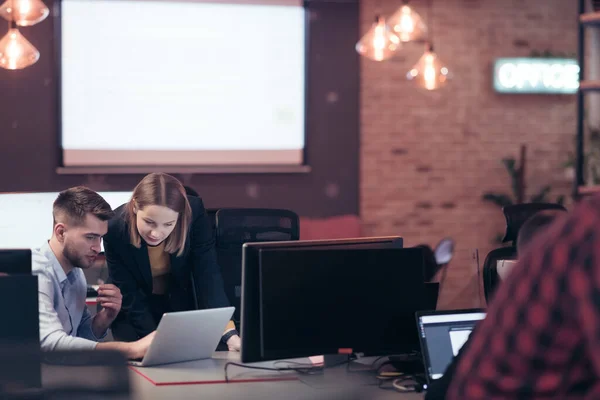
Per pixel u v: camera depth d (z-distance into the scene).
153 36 6.39
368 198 6.93
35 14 4.10
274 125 6.66
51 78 6.20
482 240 7.20
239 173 6.58
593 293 1.01
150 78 6.40
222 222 3.44
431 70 5.24
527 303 1.10
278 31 6.64
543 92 7.27
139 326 2.98
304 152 6.72
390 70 6.92
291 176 6.71
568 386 1.11
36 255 2.58
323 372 2.44
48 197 4.47
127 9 6.33
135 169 6.35
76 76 6.24
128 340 2.99
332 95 6.79
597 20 4.78
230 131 6.57
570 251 1.06
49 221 4.45
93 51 6.27
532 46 7.26
